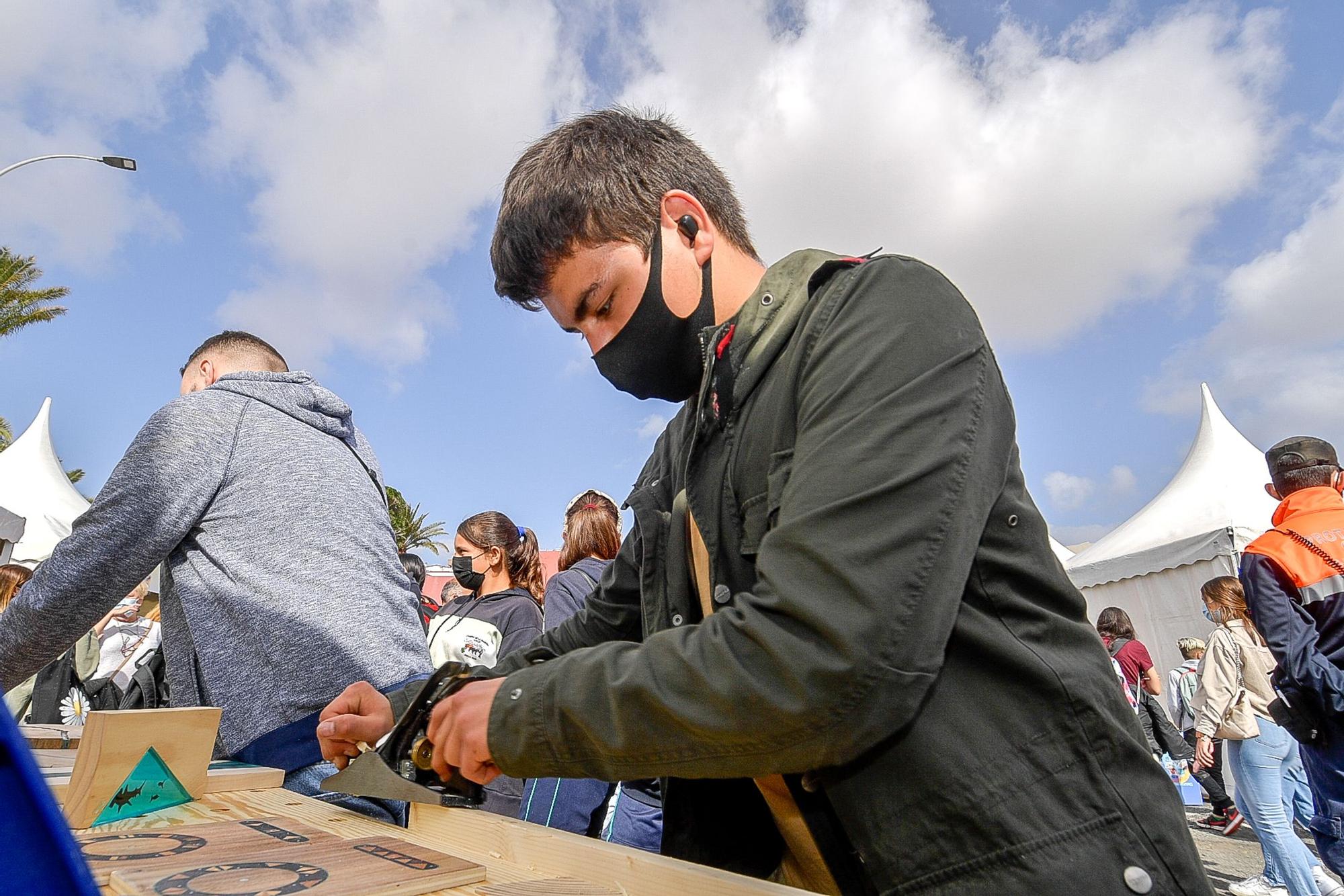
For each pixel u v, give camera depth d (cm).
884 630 60
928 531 63
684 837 95
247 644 145
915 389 67
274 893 60
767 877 94
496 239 95
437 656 293
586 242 88
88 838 81
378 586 158
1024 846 64
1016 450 77
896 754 68
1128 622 565
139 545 139
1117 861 64
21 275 1998
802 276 86
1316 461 247
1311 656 218
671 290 90
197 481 146
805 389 76
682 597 95
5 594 398
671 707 64
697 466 90
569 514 299
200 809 99
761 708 62
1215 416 715
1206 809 619
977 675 69
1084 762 67
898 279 75
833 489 65
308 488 156
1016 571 71
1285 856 349
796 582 62
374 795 93
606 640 118
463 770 79
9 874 27
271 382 166
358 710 107
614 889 69
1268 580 232
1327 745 221
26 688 371
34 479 886
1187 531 631
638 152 91
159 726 98
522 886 68
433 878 67
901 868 68
